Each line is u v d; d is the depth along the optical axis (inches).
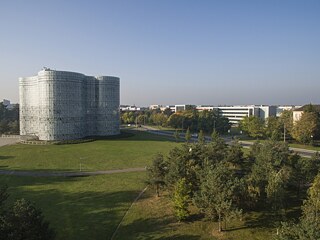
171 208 1574.8
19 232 948.0
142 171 2381.9
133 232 1339.8
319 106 5034.5
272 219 1374.3
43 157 2965.1
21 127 4813.0
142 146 3774.6
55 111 4288.9
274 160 1696.6
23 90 4741.6
